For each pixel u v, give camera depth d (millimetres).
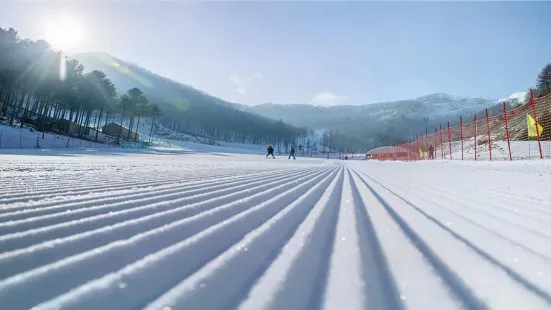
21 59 43656
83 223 1714
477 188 4258
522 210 2541
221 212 2217
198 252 1341
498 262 1298
